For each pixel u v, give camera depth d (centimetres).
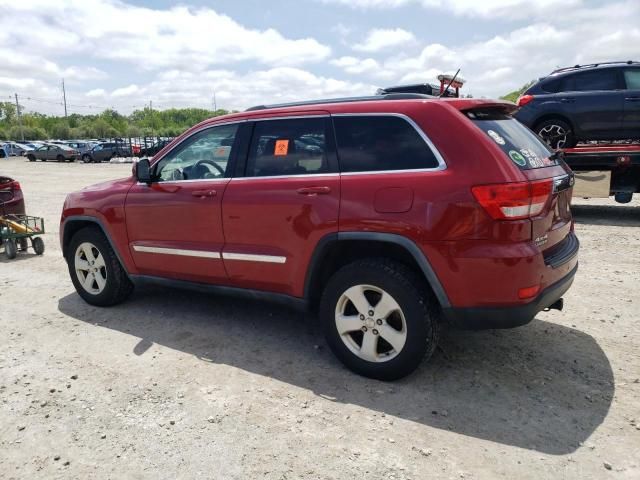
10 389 354
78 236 516
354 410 319
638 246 700
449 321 327
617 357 381
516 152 329
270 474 262
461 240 310
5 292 582
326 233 354
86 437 298
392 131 344
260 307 507
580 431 292
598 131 883
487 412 313
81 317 493
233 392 344
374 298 354
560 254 346
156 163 466
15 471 271
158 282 473
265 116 404
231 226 406
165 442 291
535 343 408
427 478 257
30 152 3941
